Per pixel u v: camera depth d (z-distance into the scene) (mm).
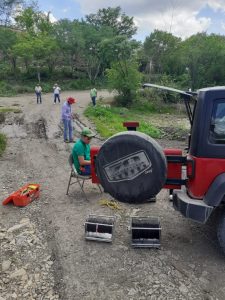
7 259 4676
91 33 51312
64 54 53281
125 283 4125
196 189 4555
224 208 4531
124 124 5043
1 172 8789
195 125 4516
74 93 41781
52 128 15898
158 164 4414
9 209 6383
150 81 44375
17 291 4016
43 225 5719
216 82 42406
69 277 4250
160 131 17859
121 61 31484
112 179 4598
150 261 4582
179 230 5469
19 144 12523
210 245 5000
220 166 4418
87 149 6777
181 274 4301
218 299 3844
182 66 48688
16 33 55469
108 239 5039
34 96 36688
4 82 45812
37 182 8023
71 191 7332
